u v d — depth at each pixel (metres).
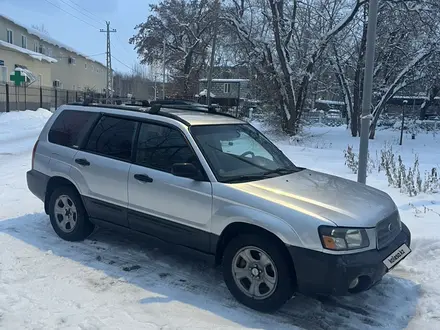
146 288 4.39
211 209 4.25
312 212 3.79
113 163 5.09
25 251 5.23
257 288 4.02
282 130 24.25
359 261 3.63
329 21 23.97
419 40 23.39
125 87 91.31
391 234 4.14
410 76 24.34
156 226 4.72
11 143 16.78
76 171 5.45
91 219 5.42
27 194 8.19
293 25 24.06
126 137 5.16
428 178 9.16
